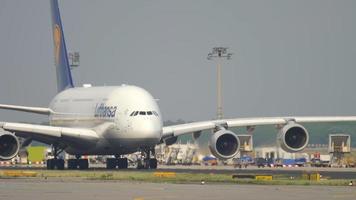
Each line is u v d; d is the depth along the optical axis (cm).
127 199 14200
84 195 14938
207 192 15525
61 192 15588
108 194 15138
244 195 14900
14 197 14600
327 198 14325
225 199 14200
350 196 14700
